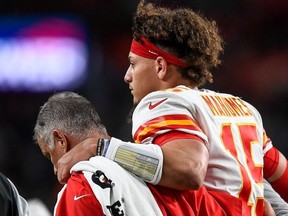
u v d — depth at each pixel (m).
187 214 9.81
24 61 39.31
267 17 38.56
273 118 36.91
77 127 10.28
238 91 37.41
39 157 36.44
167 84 10.70
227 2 38.47
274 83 37.47
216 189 10.21
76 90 38.72
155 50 10.62
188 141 9.71
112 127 36.88
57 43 39.25
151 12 10.84
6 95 39.03
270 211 11.12
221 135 10.36
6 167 36.12
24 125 38.41
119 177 9.55
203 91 10.95
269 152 11.63
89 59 39.00
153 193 9.72
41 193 35.34
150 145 9.72
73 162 9.91
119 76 38.25
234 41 38.19
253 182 10.48
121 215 9.37
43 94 39.22
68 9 39.50
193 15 10.82
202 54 10.71
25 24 39.41
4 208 10.66
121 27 39.28
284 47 38.19
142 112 10.26
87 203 9.42
